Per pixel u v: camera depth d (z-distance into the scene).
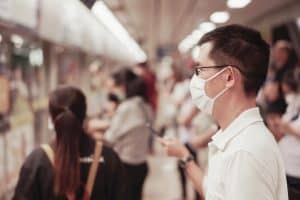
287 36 4.94
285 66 4.08
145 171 3.95
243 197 1.15
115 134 3.72
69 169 1.88
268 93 3.41
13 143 2.84
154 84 6.59
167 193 5.80
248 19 6.48
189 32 9.65
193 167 2.01
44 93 3.70
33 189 1.88
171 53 16.34
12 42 2.75
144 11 6.23
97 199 1.97
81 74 5.36
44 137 3.46
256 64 1.29
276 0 4.67
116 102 4.30
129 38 6.08
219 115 1.35
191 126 3.94
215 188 1.26
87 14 3.28
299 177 2.70
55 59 4.02
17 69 2.96
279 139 2.98
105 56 6.84
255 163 1.17
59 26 3.57
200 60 1.37
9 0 2.33
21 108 3.05
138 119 3.77
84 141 1.99
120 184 2.04
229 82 1.30
